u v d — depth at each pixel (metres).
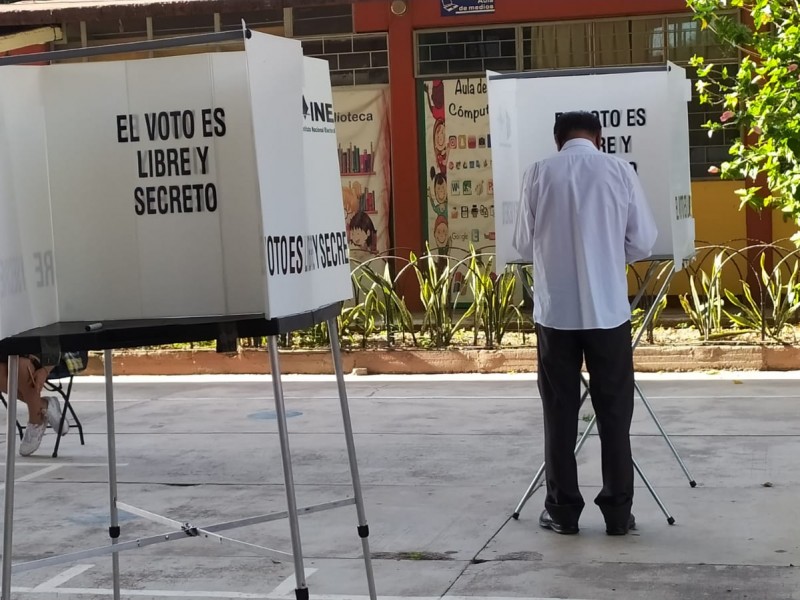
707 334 11.19
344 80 14.46
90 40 14.67
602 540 5.70
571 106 6.30
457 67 14.20
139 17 14.04
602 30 13.87
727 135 13.80
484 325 11.62
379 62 14.34
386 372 11.53
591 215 5.50
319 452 8.09
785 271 13.73
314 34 14.42
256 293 4.08
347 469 7.53
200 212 4.11
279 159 3.81
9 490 4.02
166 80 4.10
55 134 4.21
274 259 3.75
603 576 5.15
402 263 14.46
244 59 4.04
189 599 5.09
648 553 5.45
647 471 7.08
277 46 3.82
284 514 4.37
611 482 5.68
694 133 13.91
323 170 4.29
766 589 4.89
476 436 8.40
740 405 9.12
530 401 9.74
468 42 14.14
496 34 14.07
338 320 11.87
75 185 4.21
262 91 3.70
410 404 9.84
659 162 6.23
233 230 4.09
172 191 4.13
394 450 8.05
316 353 11.65
